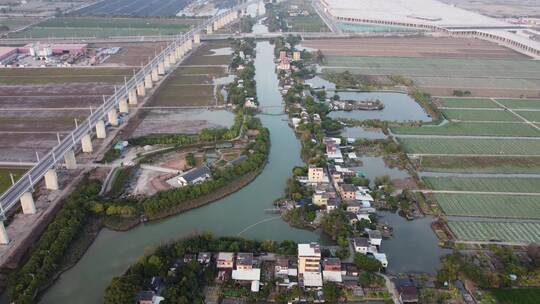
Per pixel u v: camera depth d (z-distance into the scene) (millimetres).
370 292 161125
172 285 157875
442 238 192375
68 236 182250
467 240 191875
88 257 179125
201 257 173250
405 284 161125
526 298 159375
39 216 199250
